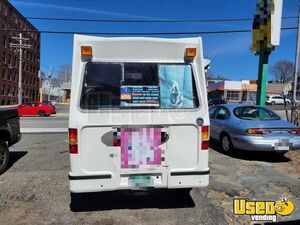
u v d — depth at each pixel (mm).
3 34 60500
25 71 73062
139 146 4395
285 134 7730
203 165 4527
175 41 4488
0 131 6789
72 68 4340
